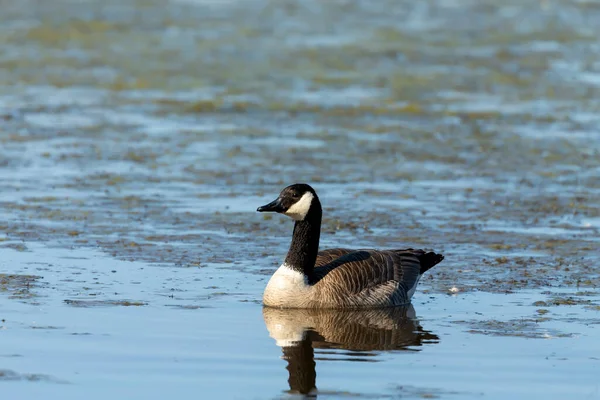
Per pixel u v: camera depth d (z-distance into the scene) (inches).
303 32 1529.3
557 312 520.7
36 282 557.9
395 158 908.0
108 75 1264.8
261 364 434.9
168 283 564.4
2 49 1386.6
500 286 570.6
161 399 391.5
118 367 427.5
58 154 904.3
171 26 1566.2
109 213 721.6
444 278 587.5
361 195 785.6
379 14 1679.4
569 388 409.7
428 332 486.6
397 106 1122.0
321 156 910.4
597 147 949.8
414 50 1418.6
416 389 406.6
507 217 727.7
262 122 1046.4
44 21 1577.3
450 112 1091.9
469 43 1465.3
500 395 401.4
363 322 504.7
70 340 461.1
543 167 881.5
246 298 540.7
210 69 1301.7
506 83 1239.5
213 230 685.3
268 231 688.4
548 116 1075.9
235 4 1756.9
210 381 412.2
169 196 775.1
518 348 460.4
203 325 490.3
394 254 557.3
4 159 879.7
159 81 1235.2
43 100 1127.6
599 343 467.8
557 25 1584.6
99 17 1622.8
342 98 1157.7
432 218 721.6
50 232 668.1
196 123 1039.0
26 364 428.5
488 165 887.1
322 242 658.8
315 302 526.0
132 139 967.0
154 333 474.3
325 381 415.2
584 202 773.3
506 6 1736.0
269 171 856.9
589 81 1251.8
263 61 1347.2
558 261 621.9
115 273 581.0
